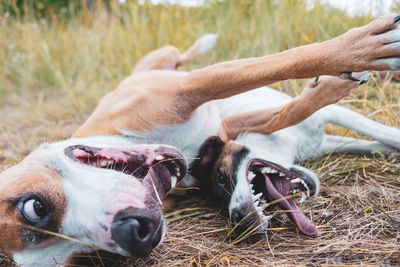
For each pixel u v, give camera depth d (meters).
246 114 0.50
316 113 0.50
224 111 0.58
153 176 0.36
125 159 0.35
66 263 0.32
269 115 0.48
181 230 0.42
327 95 0.41
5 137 0.79
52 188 0.31
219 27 0.90
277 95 0.60
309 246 0.36
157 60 0.71
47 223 0.31
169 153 0.36
